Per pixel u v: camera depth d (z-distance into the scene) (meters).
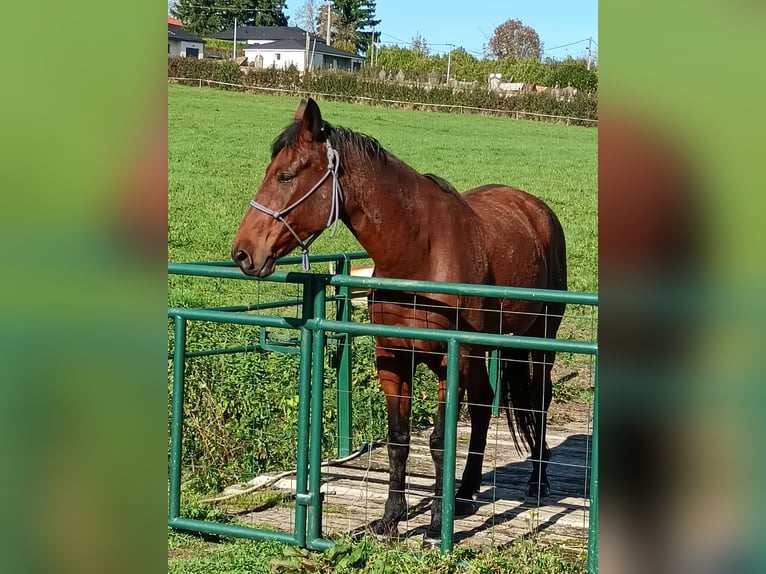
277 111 29.45
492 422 7.06
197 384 6.06
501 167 23.77
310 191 4.34
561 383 7.91
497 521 4.98
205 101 30.02
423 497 5.40
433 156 24.69
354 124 28.69
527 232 5.57
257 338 6.79
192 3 64.38
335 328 4.30
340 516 5.04
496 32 62.44
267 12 68.62
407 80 36.00
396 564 4.15
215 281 10.78
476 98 33.75
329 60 60.12
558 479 5.81
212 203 17.83
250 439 6.00
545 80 42.16
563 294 3.85
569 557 4.43
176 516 4.73
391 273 4.58
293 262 5.95
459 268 4.66
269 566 4.25
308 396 4.43
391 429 4.67
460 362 4.55
